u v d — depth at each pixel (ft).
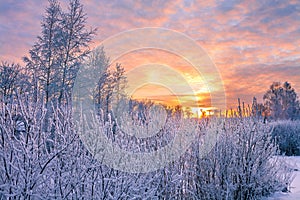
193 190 16.14
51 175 9.42
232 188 16.29
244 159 17.28
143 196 11.34
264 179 18.70
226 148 17.01
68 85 50.85
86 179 9.88
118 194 10.18
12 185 8.63
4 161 8.95
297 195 19.56
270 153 19.71
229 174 16.38
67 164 9.71
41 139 9.59
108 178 9.97
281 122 62.90
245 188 17.15
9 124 9.50
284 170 20.71
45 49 56.44
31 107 9.69
